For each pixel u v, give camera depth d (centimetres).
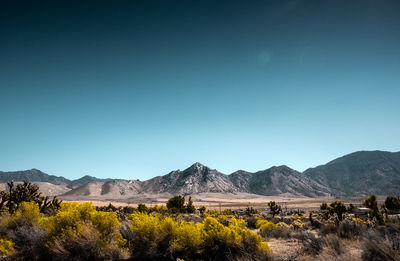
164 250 892
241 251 934
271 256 916
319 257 850
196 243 923
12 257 737
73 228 828
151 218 959
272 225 1903
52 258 762
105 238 842
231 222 1184
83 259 774
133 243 912
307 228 2173
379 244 769
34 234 809
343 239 1178
